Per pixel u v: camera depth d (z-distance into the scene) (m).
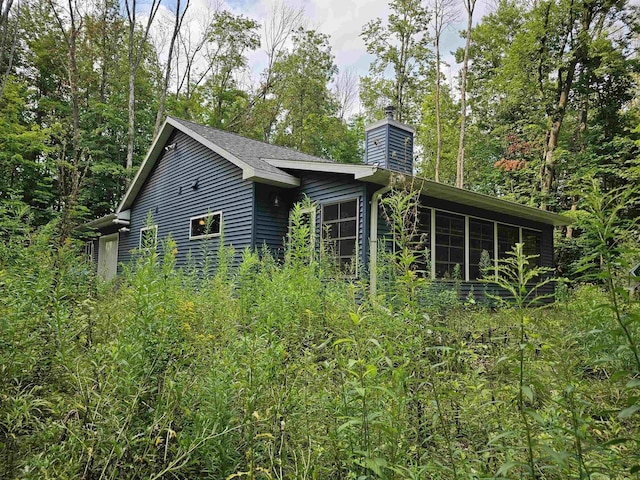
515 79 17.30
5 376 1.99
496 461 1.68
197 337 2.27
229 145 9.88
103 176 18.86
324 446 1.74
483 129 22.41
